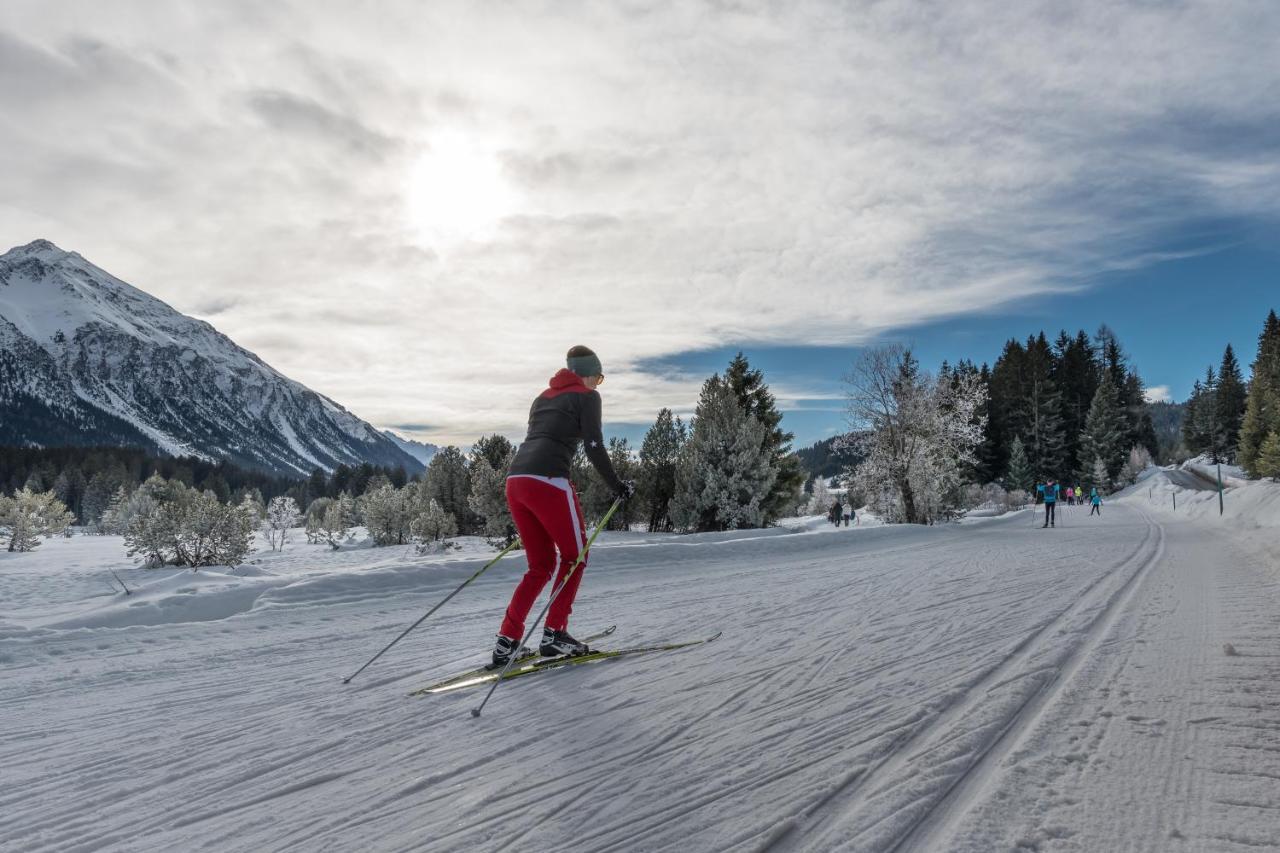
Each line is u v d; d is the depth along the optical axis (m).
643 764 2.34
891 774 2.17
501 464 28.44
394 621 5.83
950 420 27.89
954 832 1.77
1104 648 3.78
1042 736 2.45
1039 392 69.94
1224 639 3.98
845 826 1.83
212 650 4.79
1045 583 6.71
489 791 2.17
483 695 3.30
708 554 11.64
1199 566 8.20
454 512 28.59
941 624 4.65
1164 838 1.71
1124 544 12.45
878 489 28.28
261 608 6.44
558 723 2.83
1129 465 73.88
